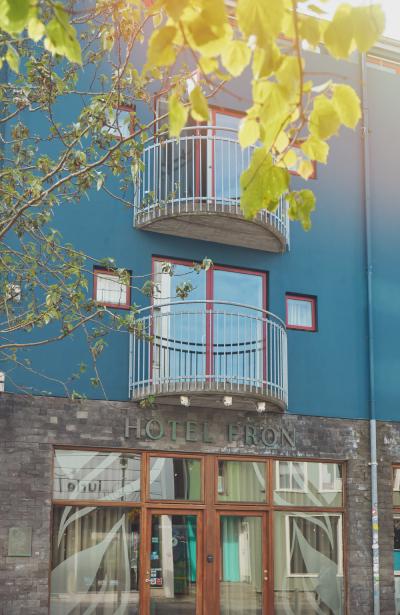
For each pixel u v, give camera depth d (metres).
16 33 4.49
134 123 10.56
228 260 15.75
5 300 10.69
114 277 14.73
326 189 16.92
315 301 16.50
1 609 12.95
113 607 13.78
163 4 4.06
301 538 15.45
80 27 14.55
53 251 10.90
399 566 16.14
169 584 14.23
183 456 14.73
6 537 13.16
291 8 4.35
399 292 17.16
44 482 13.55
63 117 14.63
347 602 15.52
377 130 17.62
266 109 4.57
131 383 14.41
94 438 14.03
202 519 14.68
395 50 18.11
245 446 15.16
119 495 14.14
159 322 14.80
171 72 15.13
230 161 15.88
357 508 15.94
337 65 17.58
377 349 16.70
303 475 15.72
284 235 15.69
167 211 14.70
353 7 4.24
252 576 14.90
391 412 16.61
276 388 15.11
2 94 10.91
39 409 13.73
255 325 15.42
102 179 9.66
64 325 10.52
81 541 13.77
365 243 17.05
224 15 4.14
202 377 14.23
